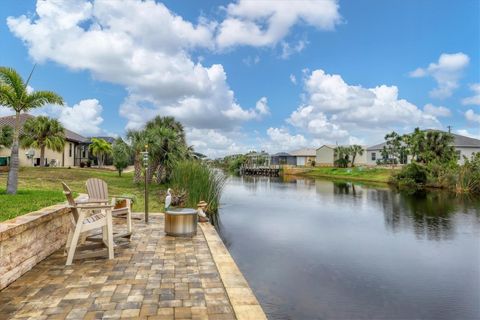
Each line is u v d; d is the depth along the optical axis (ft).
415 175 97.96
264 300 19.07
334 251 29.63
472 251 30.07
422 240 34.09
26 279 12.89
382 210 53.21
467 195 75.25
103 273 13.92
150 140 65.21
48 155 97.71
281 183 114.11
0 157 80.59
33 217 14.19
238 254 28.14
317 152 215.92
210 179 44.55
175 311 10.66
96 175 80.33
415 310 18.49
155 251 17.78
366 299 19.69
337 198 68.95
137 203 40.04
